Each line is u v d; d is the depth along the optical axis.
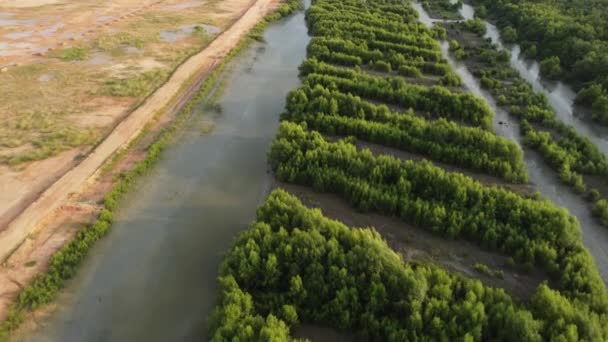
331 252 19.86
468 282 19.28
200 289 21.36
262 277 19.73
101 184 26.98
